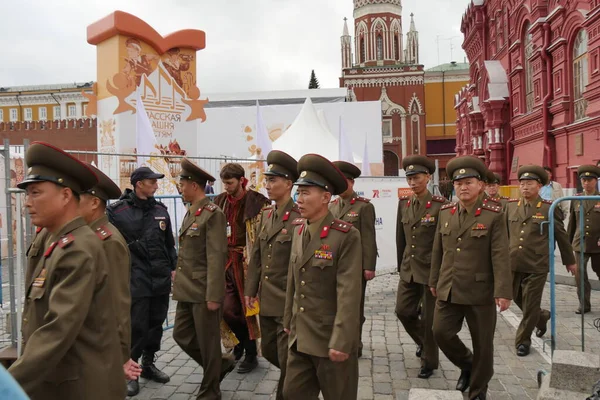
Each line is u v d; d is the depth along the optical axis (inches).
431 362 205.8
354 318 129.3
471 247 179.3
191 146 536.4
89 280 101.7
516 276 249.3
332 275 135.7
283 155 182.2
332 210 249.9
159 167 395.5
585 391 158.2
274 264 177.8
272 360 182.5
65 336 96.1
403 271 226.7
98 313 106.5
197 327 179.5
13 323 182.2
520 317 292.0
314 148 477.7
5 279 281.6
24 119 2060.8
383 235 397.4
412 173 225.5
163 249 201.8
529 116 764.0
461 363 187.9
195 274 181.6
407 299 225.0
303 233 144.5
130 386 188.4
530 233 245.0
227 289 215.9
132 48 478.3
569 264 256.2
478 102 1060.5
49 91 2011.6
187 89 532.1
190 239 184.9
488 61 944.3
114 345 109.7
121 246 132.3
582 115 623.5
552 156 700.7
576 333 257.6
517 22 832.9
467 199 180.7
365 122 968.3
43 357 93.7
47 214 106.4
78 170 108.7
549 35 700.7
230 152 907.4
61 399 105.1
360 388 194.7
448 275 182.5
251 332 209.2
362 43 2236.7
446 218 190.9
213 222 183.0
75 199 110.3
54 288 100.2
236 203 220.8
